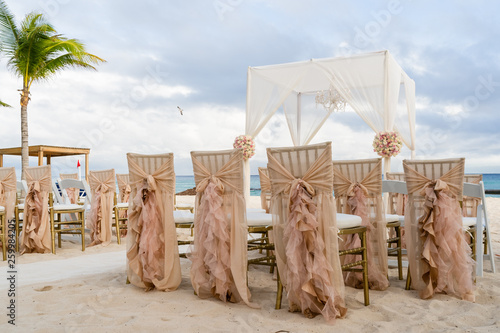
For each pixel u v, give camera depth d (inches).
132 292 115.3
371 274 123.3
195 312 97.7
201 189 113.3
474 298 108.7
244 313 98.1
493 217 326.3
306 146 99.0
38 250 196.4
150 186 119.7
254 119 291.1
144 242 117.6
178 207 264.7
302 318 94.5
